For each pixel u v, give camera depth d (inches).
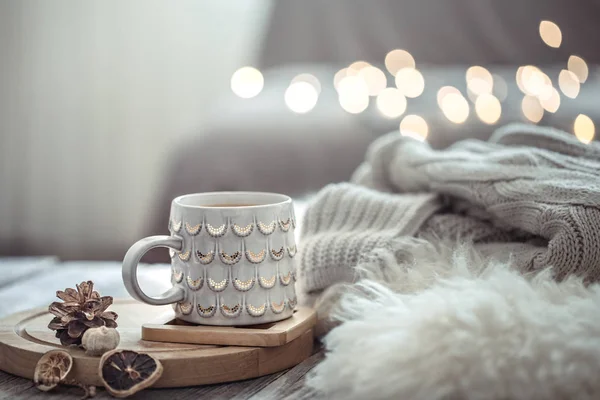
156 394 27.0
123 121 115.4
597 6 95.9
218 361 27.6
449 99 75.7
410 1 102.9
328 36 105.0
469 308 24.9
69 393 26.9
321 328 31.6
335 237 31.9
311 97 79.7
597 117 67.5
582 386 23.9
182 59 115.1
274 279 29.4
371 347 25.2
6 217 115.6
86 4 113.4
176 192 70.7
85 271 42.8
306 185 69.9
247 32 114.3
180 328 28.8
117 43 114.4
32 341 28.9
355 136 71.1
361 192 34.1
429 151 36.7
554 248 28.9
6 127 114.7
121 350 26.9
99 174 115.9
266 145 71.2
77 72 114.5
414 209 32.4
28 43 113.7
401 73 88.2
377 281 29.6
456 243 31.1
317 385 26.2
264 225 29.1
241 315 29.1
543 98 72.4
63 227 116.2
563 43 96.7
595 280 28.8
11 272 42.1
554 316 24.7
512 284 26.1
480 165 32.5
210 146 71.8
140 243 28.5
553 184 30.5
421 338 24.7
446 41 101.3
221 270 29.0
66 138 115.3
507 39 99.2
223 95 115.4
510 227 31.9
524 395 24.0
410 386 24.3
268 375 28.6
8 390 27.2
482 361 24.1
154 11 114.0
